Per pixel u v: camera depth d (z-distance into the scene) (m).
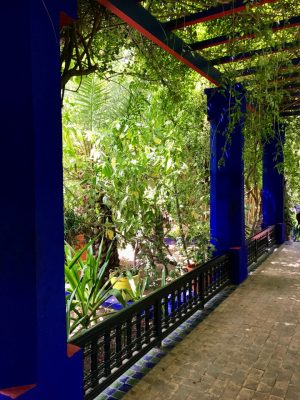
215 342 3.04
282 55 3.43
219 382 2.45
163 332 2.98
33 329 1.57
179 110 4.63
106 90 4.65
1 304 1.53
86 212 4.50
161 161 4.28
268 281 4.84
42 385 1.60
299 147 7.16
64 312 1.73
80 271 3.59
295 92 5.23
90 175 4.32
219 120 4.48
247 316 3.62
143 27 2.65
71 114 4.59
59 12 1.67
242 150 4.57
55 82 1.65
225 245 4.72
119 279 3.87
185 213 4.96
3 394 1.51
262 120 4.32
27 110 1.52
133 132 4.18
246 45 3.37
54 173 1.66
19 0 1.48
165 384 2.43
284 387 2.38
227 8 2.75
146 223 4.56
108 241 4.60
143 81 4.29
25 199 1.54
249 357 2.79
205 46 3.38
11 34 1.48
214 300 4.11
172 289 3.13
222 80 3.70
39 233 1.57
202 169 5.14
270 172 7.37
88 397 2.12
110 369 2.31
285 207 8.49
